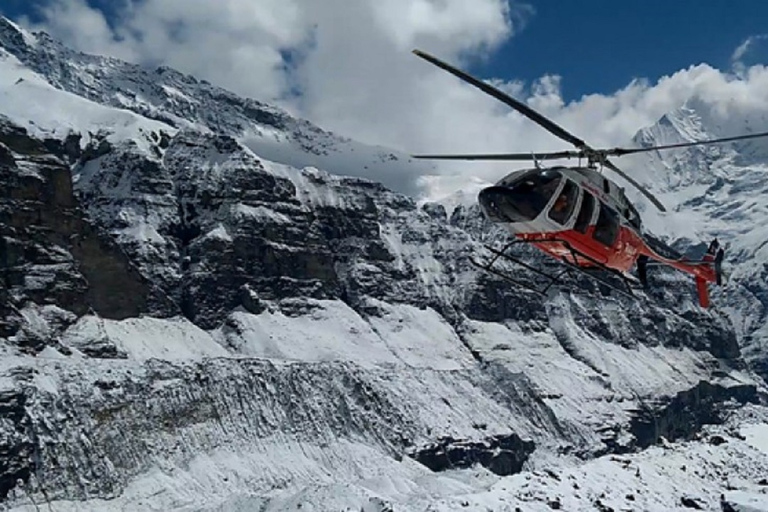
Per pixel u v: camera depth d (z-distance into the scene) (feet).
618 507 520.83
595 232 217.97
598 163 208.74
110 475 650.02
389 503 493.77
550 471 554.05
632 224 231.71
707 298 289.53
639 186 209.77
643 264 252.21
